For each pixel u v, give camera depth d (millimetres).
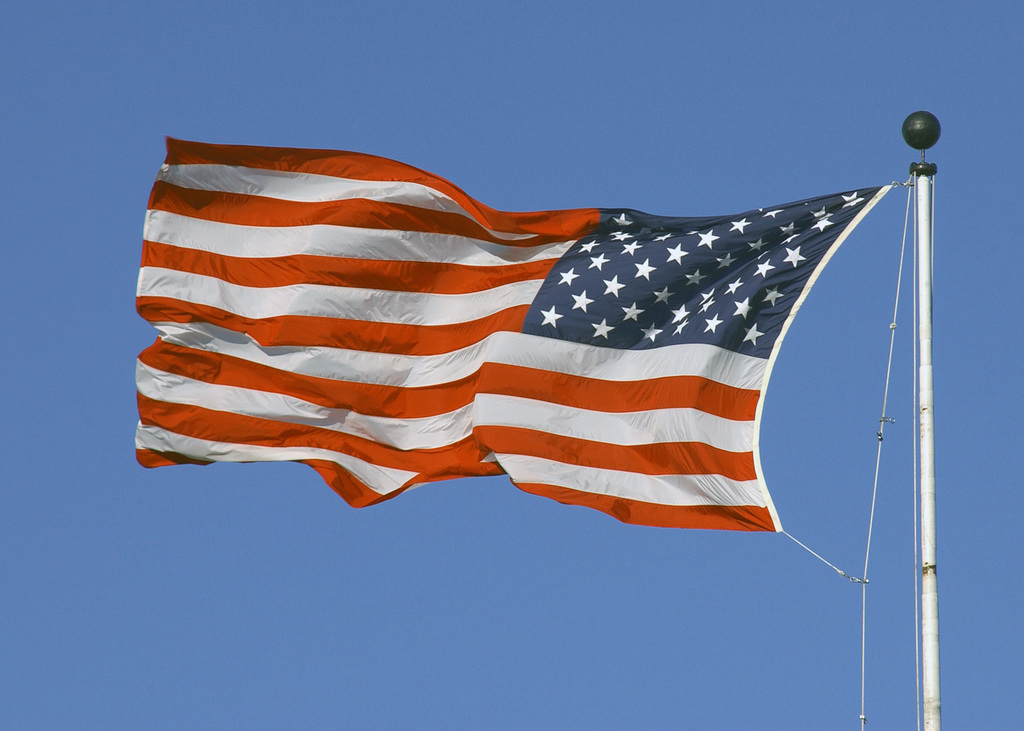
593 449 39000
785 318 38594
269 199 41875
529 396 39594
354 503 40469
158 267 41062
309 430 41031
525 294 40688
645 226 41125
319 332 41031
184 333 40875
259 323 41094
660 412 38812
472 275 41688
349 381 41000
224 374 41062
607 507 38281
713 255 39812
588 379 39656
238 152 41688
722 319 38844
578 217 41250
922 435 32250
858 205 39062
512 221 41125
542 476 38688
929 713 30359
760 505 37219
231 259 41469
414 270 41562
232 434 40750
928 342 33156
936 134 34562
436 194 41594
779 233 39375
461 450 40656
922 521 31625
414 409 41156
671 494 38250
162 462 40875
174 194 41469
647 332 39844
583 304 40188
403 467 40906
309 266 41250
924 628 30859
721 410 38250
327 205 41719
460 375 41031
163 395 40688
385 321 41344
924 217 34344
